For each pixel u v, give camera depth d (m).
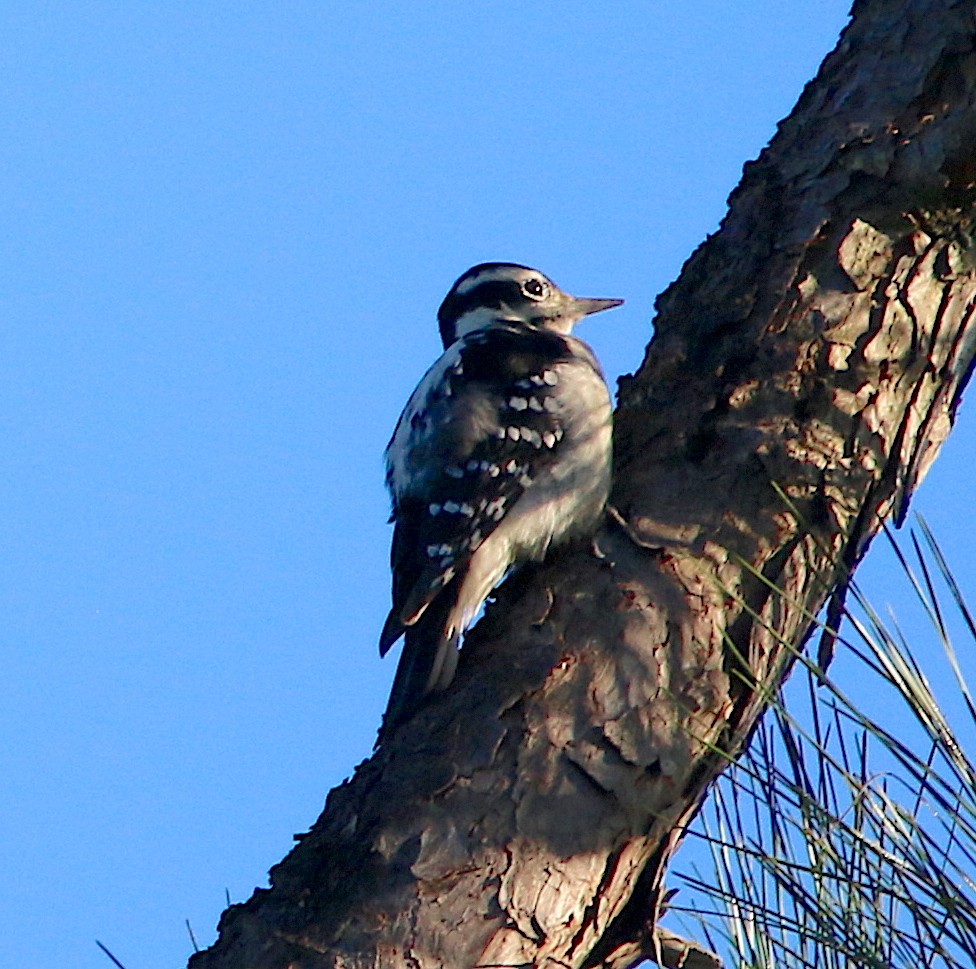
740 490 7.74
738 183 8.70
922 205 8.07
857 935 5.42
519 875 6.79
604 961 7.18
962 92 8.13
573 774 6.98
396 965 6.61
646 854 7.11
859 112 8.36
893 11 8.59
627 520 7.75
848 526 7.78
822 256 8.11
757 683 6.79
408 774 7.03
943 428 8.25
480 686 7.27
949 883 5.16
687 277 8.55
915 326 8.01
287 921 6.78
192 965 6.79
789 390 7.91
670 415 8.13
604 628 7.35
